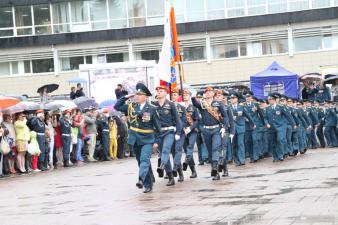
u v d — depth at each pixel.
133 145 14.38
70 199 14.13
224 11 50.00
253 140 22.14
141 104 14.31
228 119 16.64
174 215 10.55
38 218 11.45
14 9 52.00
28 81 51.69
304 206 10.52
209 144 16.48
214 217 10.02
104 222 10.41
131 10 51.41
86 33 50.91
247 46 49.56
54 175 21.52
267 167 19.50
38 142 23.86
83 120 27.30
